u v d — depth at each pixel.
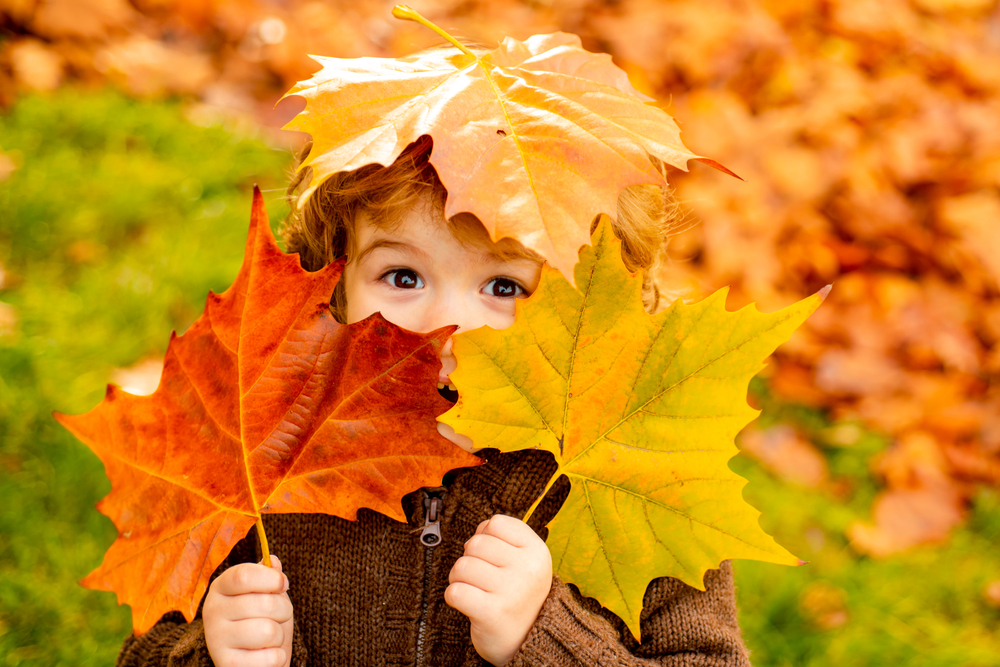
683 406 0.64
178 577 0.62
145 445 0.61
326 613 0.76
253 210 0.60
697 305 0.63
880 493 1.24
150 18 1.93
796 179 1.55
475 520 0.75
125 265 1.30
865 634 1.01
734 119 1.62
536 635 0.69
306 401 0.63
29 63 1.64
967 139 1.67
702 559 0.65
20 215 1.34
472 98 0.62
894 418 1.33
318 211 0.76
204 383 0.62
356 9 2.09
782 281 1.48
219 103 1.79
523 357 0.63
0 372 1.11
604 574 0.66
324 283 0.62
